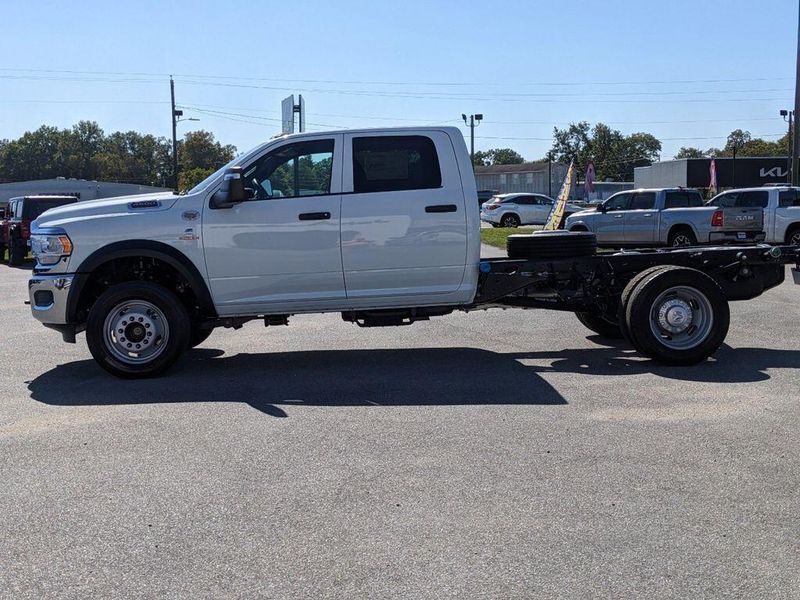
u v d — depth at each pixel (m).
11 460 5.50
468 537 4.21
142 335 7.96
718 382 7.52
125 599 3.63
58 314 7.93
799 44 30.50
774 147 112.75
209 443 5.83
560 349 9.31
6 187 73.62
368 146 8.12
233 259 8.02
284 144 8.09
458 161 8.17
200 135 127.25
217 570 3.89
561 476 5.07
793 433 5.91
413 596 3.63
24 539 4.26
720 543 4.12
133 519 4.50
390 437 5.91
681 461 5.33
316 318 12.01
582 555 4.00
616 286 8.77
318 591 3.68
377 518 4.46
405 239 8.10
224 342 10.14
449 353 9.16
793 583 3.72
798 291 14.26
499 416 6.44
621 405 6.73
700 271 8.36
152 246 7.91
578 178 90.31
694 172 54.78
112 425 6.32
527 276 8.49
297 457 5.49
